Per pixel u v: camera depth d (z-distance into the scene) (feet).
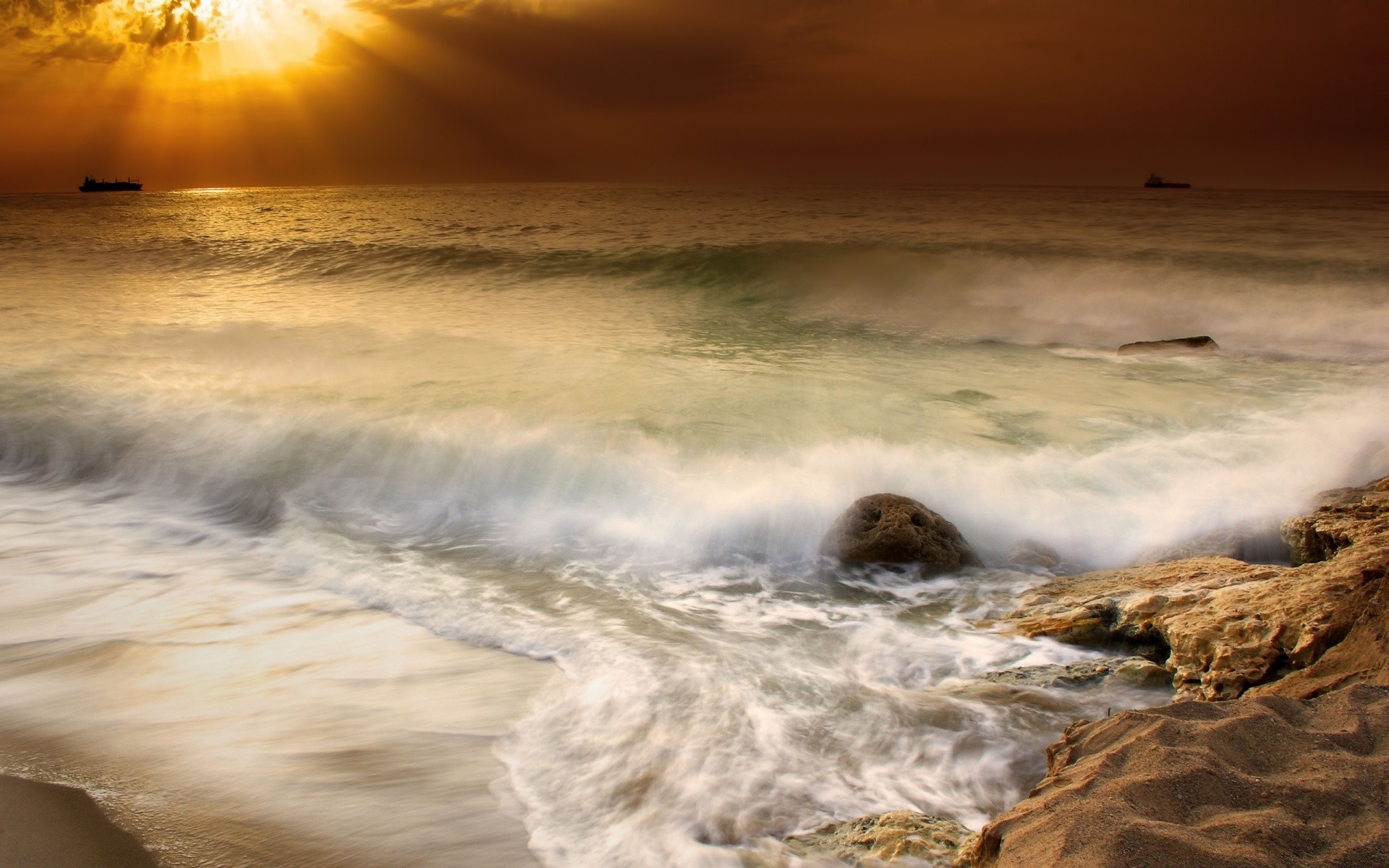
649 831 11.40
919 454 28.53
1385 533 17.37
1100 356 46.47
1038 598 19.75
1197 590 17.40
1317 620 13.83
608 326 53.67
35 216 154.40
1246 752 8.80
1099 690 15.15
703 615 19.22
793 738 13.58
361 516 25.88
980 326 54.80
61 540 24.03
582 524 25.05
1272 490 24.98
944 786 12.42
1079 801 8.27
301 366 40.47
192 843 11.25
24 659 16.71
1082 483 26.53
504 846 11.19
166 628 18.25
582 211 148.77
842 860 10.50
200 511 26.66
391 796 12.27
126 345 45.19
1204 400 36.29
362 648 17.31
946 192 266.77
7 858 10.86
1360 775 8.07
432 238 96.58
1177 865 7.09
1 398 35.32
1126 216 124.06
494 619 18.62
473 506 26.35
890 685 15.83
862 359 44.55
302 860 10.94
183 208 186.09
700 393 35.81
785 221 118.01
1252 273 66.69
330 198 233.55
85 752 13.39
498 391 35.60
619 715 14.38
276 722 14.34
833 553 22.85
